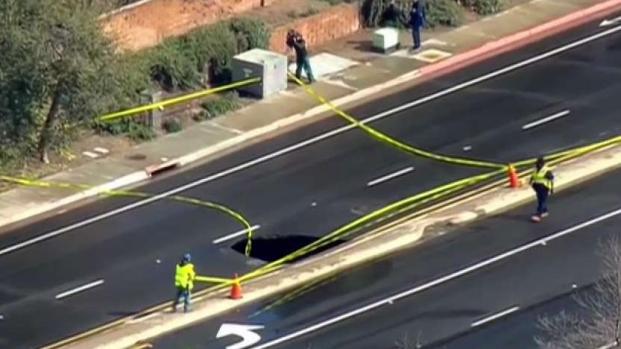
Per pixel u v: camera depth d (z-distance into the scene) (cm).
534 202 10512
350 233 10269
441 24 12338
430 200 10562
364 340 9438
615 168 10850
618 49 12144
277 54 11631
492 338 9425
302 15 12125
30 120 10625
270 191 10650
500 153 10988
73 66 10488
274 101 11494
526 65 11956
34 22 10425
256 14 12081
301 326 9538
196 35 11631
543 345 9300
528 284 9825
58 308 9650
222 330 9506
